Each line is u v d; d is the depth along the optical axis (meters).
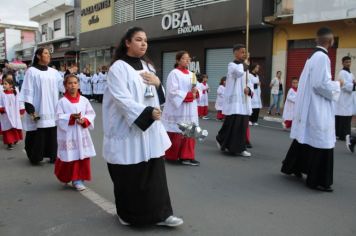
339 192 5.33
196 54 20.05
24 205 4.77
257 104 12.17
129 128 3.73
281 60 15.98
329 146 5.20
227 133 7.51
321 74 5.15
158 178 3.88
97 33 28.78
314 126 5.27
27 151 6.80
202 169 6.48
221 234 3.92
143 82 3.76
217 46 18.72
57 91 6.78
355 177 6.11
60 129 5.33
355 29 13.52
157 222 3.94
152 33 22.11
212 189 5.39
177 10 20.19
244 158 7.34
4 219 4.34
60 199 4.99
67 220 4.29
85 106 5.59
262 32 16.47
